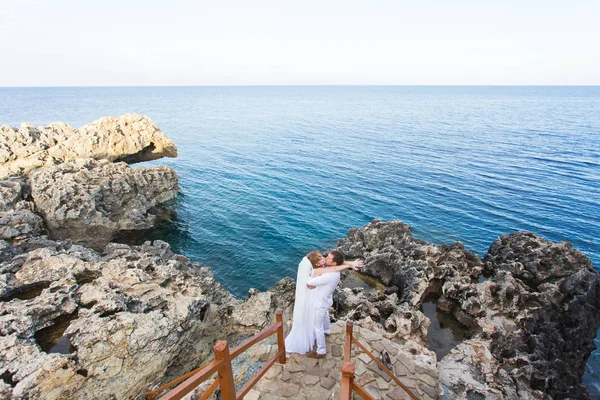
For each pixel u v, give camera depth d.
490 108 150.50
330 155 58.66
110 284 14.84
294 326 7.96
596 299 18.89
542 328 16.61
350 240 25.88
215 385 5.06
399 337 13.40
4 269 15.74
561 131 81.31
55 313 12.98
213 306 15.73
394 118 110.62
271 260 27.20
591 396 16.84
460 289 17.84
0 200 26.67
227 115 116.94
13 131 35.84
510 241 23.17
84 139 39.28
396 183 43.88
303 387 7.33
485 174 47.06
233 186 43.41
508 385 12.50
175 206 37.31
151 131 45.59
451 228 31.91
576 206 36.25
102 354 11.09
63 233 28.30
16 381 9.74
